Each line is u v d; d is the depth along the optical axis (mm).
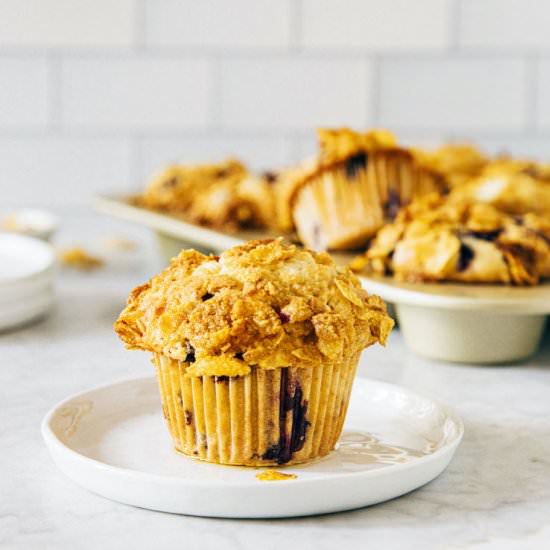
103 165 1419
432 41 1390
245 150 1417
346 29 1392
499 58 1393
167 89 1406
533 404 740
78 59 1397
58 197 1424
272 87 1404
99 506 558
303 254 639
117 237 1260
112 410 692
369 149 919
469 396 751
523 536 524
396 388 704
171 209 1070
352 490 540
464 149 1003
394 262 838
